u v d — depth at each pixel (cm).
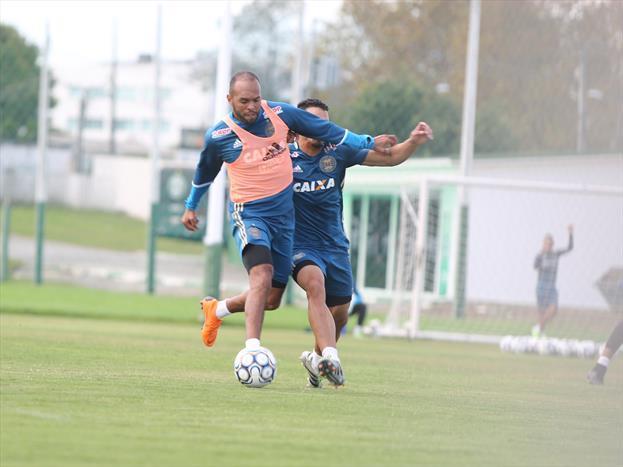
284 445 1406
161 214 12012
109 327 4512
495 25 9956
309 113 2172
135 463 1217
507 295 7606
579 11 9706
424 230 5488
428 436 1585
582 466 1392
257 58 11919
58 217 14062
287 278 2225
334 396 2095
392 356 3872
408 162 8175
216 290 5556
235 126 2122
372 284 8894
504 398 2348
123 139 16488
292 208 2180
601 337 6425
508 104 10131
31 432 1393
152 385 2088
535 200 7581
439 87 10175
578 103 9700
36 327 4119
